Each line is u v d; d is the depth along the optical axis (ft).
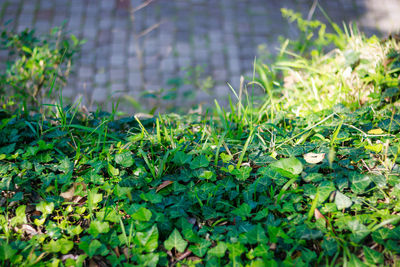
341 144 4.62
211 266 3.94
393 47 5.38
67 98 7.28
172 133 4.86
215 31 9.85
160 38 9.61
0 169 4.45
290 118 5.11
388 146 4.45
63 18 10.09
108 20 10.05
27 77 5.68
